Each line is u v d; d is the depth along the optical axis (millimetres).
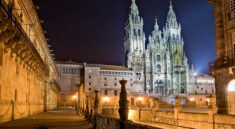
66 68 103438
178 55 123188
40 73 37875
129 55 117062
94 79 102062
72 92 101812
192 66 120250
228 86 23375
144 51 120812
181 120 18844
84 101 30328
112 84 106062
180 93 112188
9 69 21547
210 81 123188
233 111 22688
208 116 15938
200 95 106875
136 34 122000
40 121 21422
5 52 20188
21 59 25609
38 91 39156
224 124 14633
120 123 10570
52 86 58125
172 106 72750
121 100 11398
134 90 109812
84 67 101938
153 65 119562
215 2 25953
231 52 24016
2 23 16906
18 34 19812
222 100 23875
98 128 15578
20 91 25953
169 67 122188
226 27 24859
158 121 22344
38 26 37688
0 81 18953
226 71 23703
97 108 18062
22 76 26844
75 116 30328
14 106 23141
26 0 27750
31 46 25281
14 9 22531
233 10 23984
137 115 26078
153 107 23281
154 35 126125
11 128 15078
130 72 110688
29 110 30562
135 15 125688
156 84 119562
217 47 25344
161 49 123312
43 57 47594
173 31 128000
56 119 24391
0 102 18922
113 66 115000
